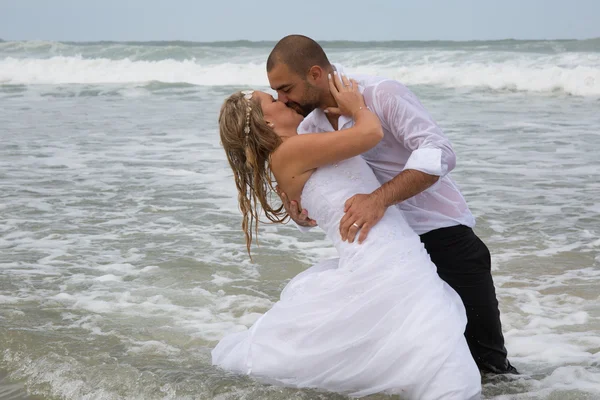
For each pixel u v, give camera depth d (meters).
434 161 2.96
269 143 3.13
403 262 3.02
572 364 3.62
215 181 8.12
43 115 14.60
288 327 3.13
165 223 6.46
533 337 3.98
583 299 4.54
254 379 3.30
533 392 3.28
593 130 11.40
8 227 6.31
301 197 3.19
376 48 32.25
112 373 3.49
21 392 3.41
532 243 5.75
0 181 8.16
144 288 4.82
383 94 3.10
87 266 5.27
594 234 5.95
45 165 9.11
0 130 12.32
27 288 4.79
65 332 4.05
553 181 7.88
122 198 7.38
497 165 8.75
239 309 4.45
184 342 3.92
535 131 11.40
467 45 34.91
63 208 6.97
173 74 22.22
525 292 4.69
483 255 3.32
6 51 29.45
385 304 2.97
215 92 19.23
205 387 3.27
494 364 3.42
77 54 28.19
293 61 3.05
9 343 3.89
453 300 3.10
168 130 12.23
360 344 2.98
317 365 3.07
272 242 5.88
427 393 2.89
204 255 5.53
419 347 2.90
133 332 4.05
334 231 3.14
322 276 3.13
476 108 14.77
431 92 17.95
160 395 3.27
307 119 3.27
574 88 17.14
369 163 3.30
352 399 3.14
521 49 24.92
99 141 11.06
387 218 3.11
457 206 3.30
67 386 3.42
